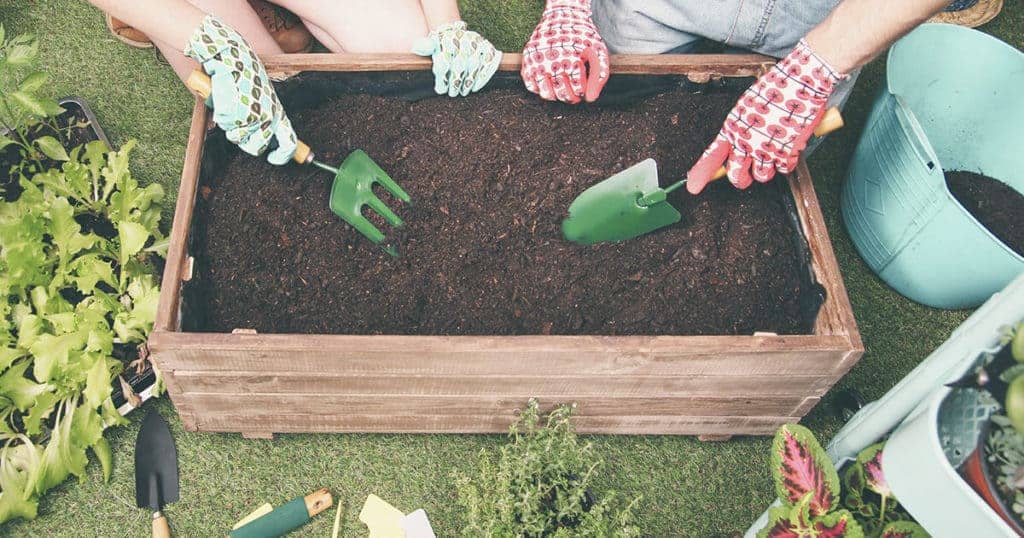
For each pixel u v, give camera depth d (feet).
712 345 4.63
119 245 5.92
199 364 4.65
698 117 5.78
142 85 6.89
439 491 5.56
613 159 5.67
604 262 5.40
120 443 5.58
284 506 5.28
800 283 5.34
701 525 5.54
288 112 5.72
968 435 3.21
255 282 5.23
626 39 6.13
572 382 4.95
